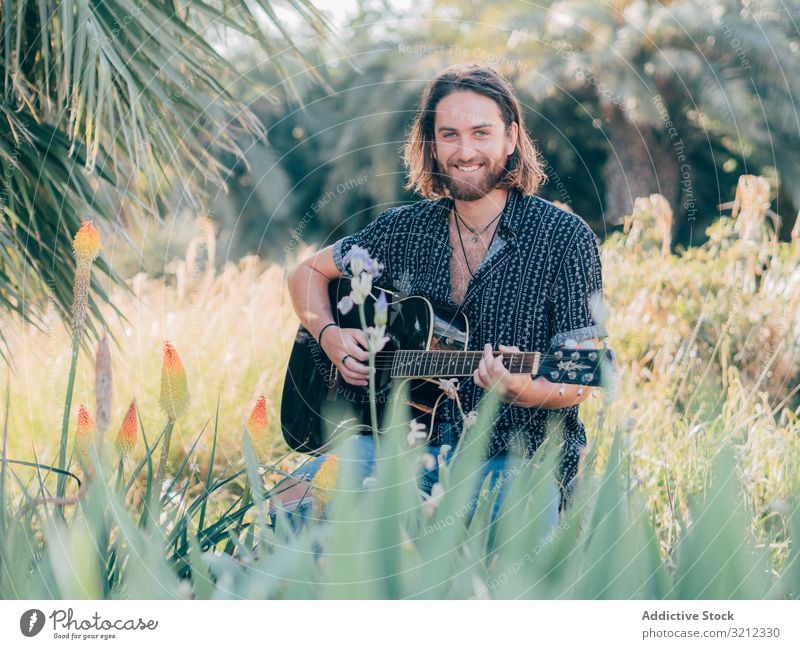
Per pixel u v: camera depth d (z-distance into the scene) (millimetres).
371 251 2334
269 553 1199
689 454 1951
